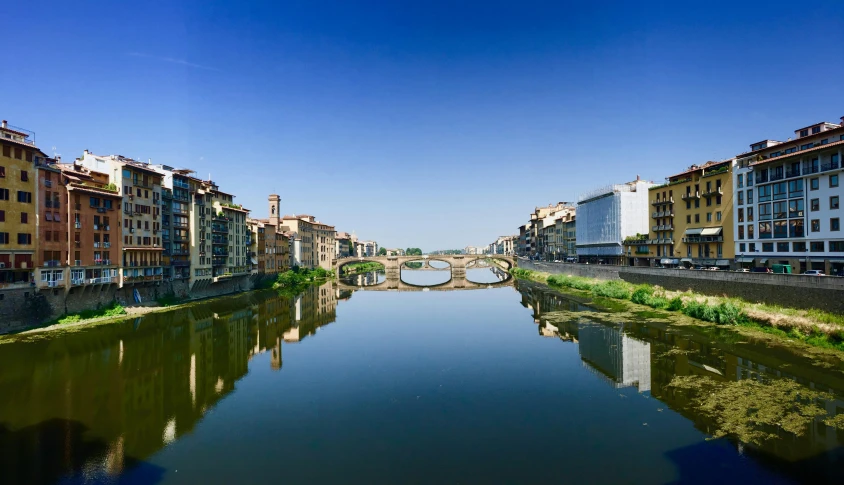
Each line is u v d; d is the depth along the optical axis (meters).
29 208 58.41
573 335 57.19
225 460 26.27
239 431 30.36
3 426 31.23
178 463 25.98
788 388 33.88
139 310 75.88
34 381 40.31
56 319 62.16
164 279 86.00
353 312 83.81
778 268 62.62
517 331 62.47
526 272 152.50
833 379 35.19
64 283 63.16
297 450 27.42
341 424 31.33
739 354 42.94
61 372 43.03
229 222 109.50
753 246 69.44
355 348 53.94
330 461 25.95
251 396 37.22
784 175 63.16
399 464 25.47
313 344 56.28
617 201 110.44
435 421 31.52
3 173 55.06
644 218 110.94
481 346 53.69
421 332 63.31
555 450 26.59
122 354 49.53
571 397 35.34
